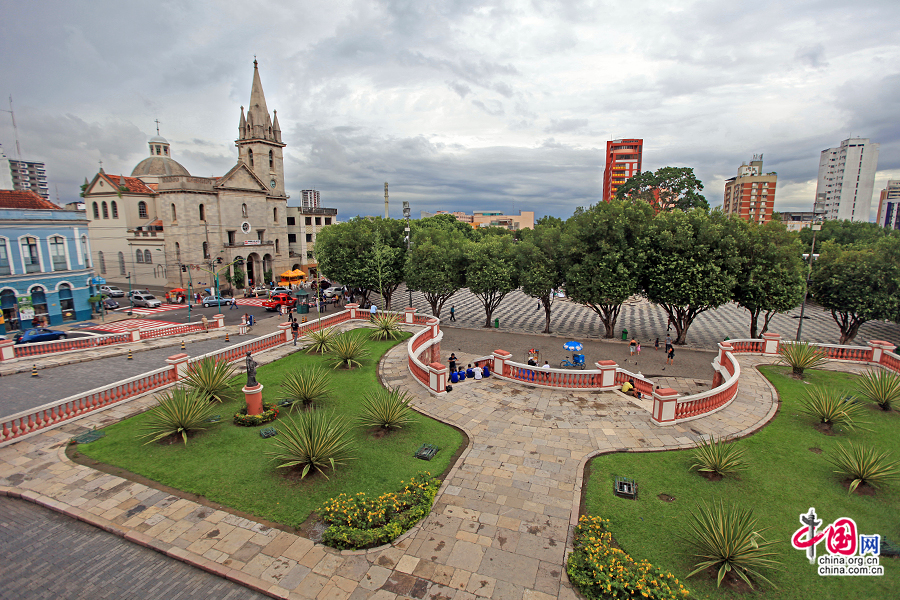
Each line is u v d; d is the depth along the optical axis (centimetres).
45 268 3469
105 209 5831
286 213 6662
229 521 984
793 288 2902
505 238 4241
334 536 909
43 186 13162
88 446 1298
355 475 1168
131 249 5762
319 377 1733
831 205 12356
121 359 2241
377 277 4144
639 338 3666
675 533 948
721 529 843
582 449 1313
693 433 1412
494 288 3850
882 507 1031
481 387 1834
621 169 10250
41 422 1372
